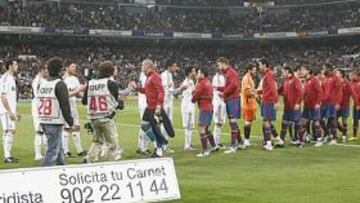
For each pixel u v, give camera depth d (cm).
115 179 874
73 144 1877
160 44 7831
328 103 1869
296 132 1770
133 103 4762
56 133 1045
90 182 855
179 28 7638
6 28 6494
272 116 1659
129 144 1883
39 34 6800
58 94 1026
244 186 1089
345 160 1455
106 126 1242
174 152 1634
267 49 7956
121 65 6988
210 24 7825
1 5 6812
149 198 897
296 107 1728
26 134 2238
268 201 956
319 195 1003
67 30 6900
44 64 1375
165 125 1503
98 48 7431
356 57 7025
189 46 7938
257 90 1750
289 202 948
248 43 7962
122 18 7431
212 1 7988
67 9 7188
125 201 874
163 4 7869
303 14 7819
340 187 1075
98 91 1234
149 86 1477
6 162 1445
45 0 7106
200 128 1556
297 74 1844
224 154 1573
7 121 1442
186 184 1109
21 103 4869
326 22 7444
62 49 7200
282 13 7981
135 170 895
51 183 827
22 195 803
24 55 6775
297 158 1491
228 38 7725
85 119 3008
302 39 7812
